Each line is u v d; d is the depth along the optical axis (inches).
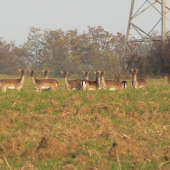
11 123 1814.7
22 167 1142.3
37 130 1644.9
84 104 2166.6
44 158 1256.2
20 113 2000.5
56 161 1221.1
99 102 2204.7
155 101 2224.4
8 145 1386.6
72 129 1626.5
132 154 1238.3
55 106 2122.3
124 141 1278.3
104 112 1977.1
